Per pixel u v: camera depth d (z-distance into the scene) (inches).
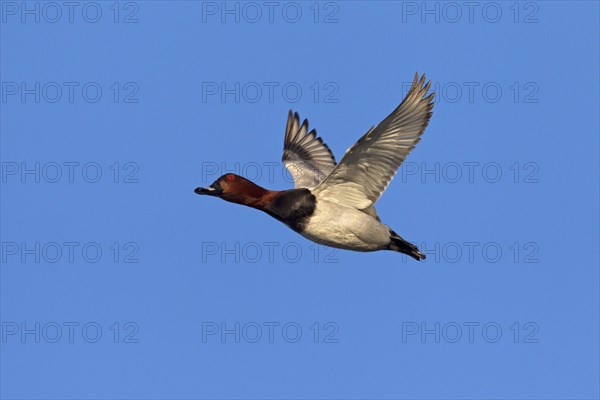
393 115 577.9
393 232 639.8
